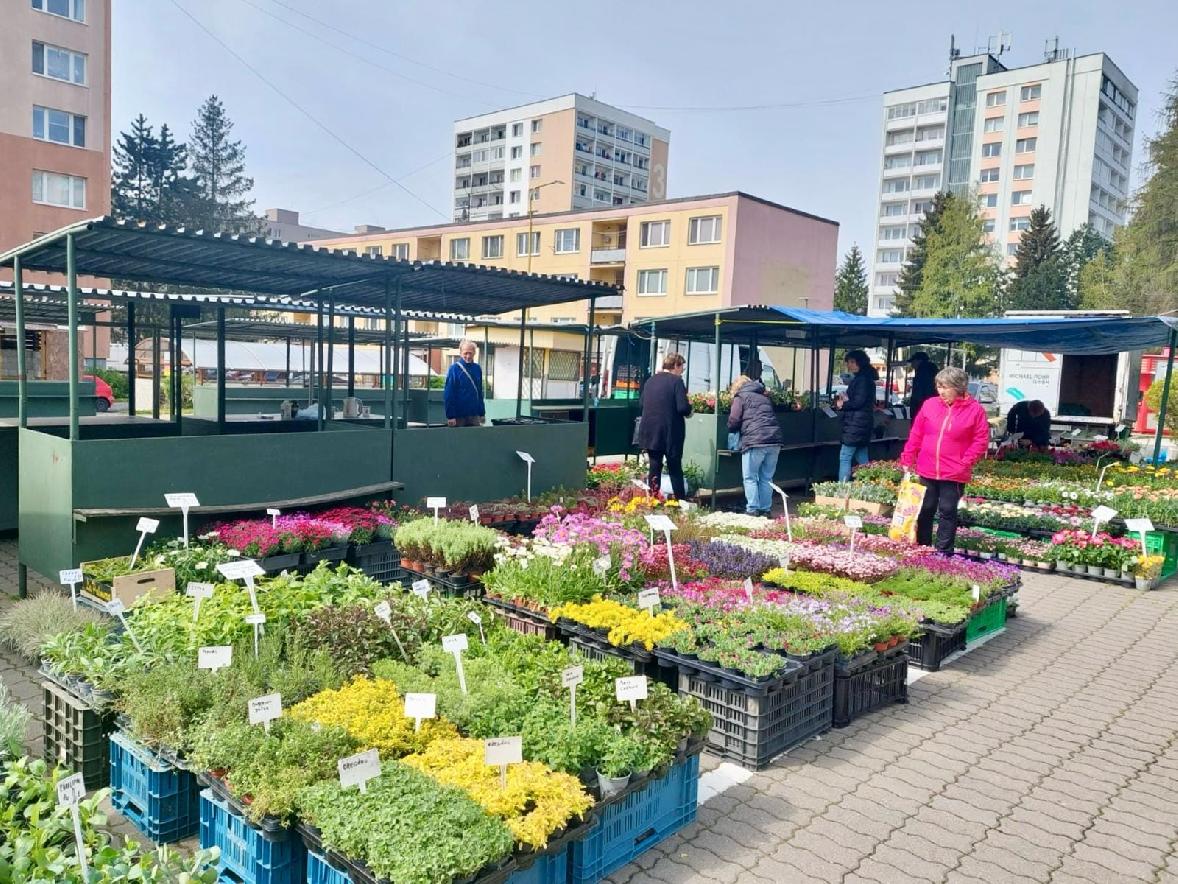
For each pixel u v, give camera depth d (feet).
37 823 11.03
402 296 37.91
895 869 13.20
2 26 123.44
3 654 20.24
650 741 13.52
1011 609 26.84
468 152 359.66
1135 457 51.85
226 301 38.96
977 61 328.70
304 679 14.51
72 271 22.03
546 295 37.01
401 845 10.00
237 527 23.52
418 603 18.63
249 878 11.67
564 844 11.68
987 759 17.13
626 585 21.08
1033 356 74.38
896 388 86.99
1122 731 18.63
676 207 156.04
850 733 18.26
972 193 209.87
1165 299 146.61
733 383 41.16
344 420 41.81
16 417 41.75
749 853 13.55
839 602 21.34
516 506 30.50
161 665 14.65
